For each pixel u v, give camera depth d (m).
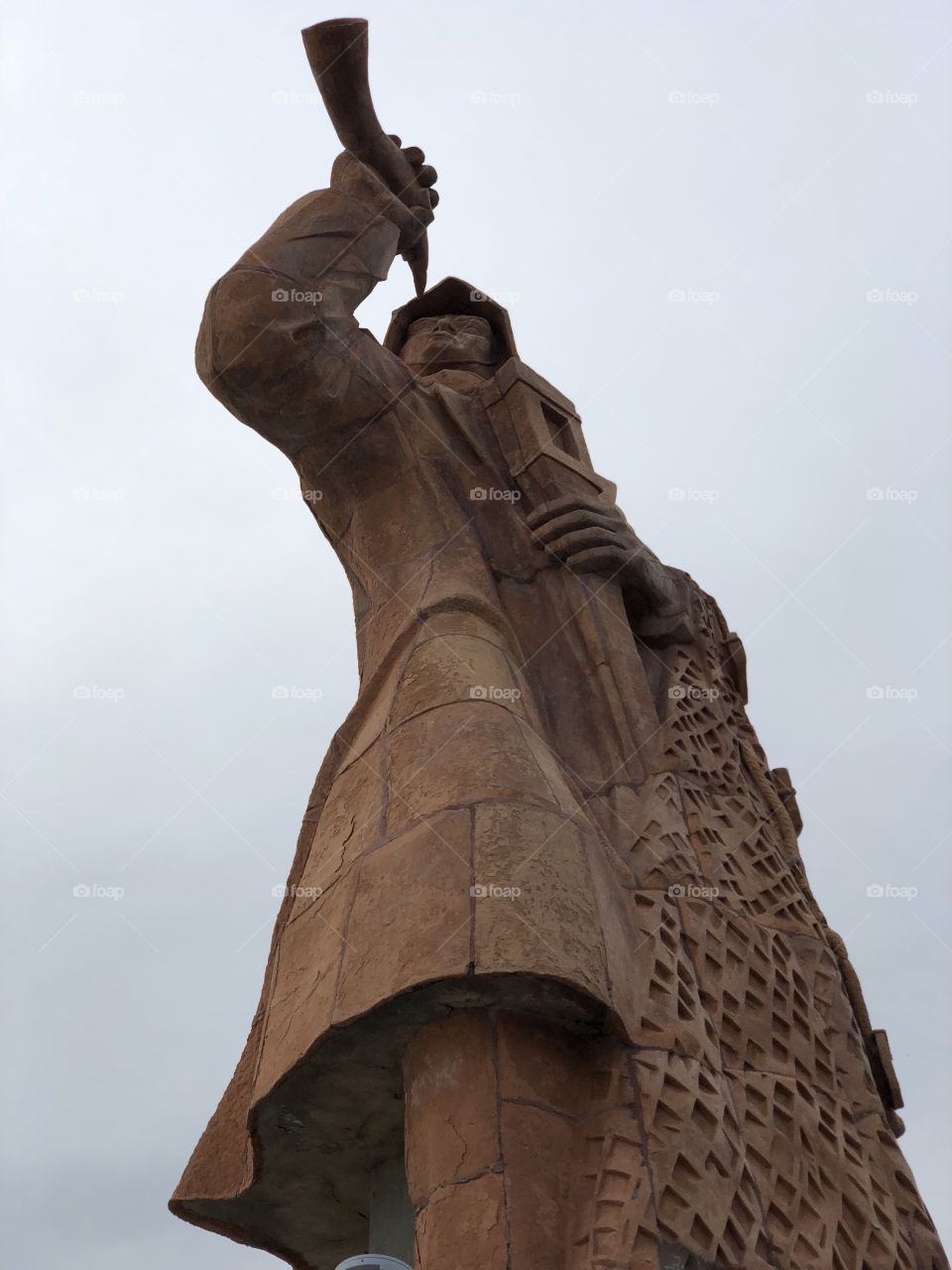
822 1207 5.30
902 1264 5.34
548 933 5.13
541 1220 4.69
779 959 6.21
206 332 6.79
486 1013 5.13
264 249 6.87
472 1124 4.91
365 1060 5.35
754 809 7.10
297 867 6.51
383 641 6.86
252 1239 6.45
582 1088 5.14
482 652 6.47
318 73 7.10
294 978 5.66
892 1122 6.46
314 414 7.07
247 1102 6.28
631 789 6.55
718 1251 4.77
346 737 6.61
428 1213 4.79
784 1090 5.62
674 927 5.87
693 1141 5.00
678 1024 5.39
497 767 5.75
